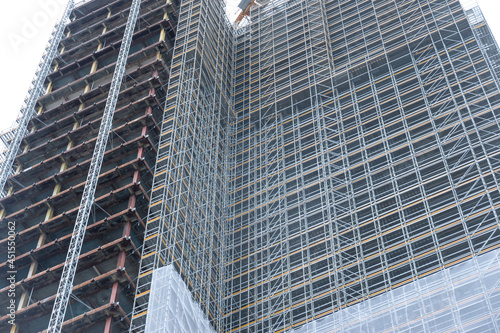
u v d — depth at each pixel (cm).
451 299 5262
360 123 7494
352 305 5888
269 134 8456
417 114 7219
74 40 10206
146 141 7306
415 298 5447
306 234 6619
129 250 6341
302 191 7144
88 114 8394
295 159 7575
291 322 6000
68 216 6875
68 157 7794
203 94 8538
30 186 7544
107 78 9019
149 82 8162
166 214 6391
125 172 7106
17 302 6556
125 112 7994
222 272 6894
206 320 6031
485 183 6097
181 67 8269
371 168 7100
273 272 6738
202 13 9519
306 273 6531
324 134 7781
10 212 7638
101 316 5884
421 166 6656
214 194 7412
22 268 6806
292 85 8931
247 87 9569
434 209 6309
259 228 7294
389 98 7788
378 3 9412
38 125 8875
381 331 5400
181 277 6162
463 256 5669
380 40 8806
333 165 7269
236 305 6738
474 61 7688
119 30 9625
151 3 9975
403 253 6169
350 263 6356
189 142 7512
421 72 7919
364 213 6731
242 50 10369
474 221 6000
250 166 8169
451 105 7269
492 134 6744
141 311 5834
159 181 6762
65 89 9088
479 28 8506
